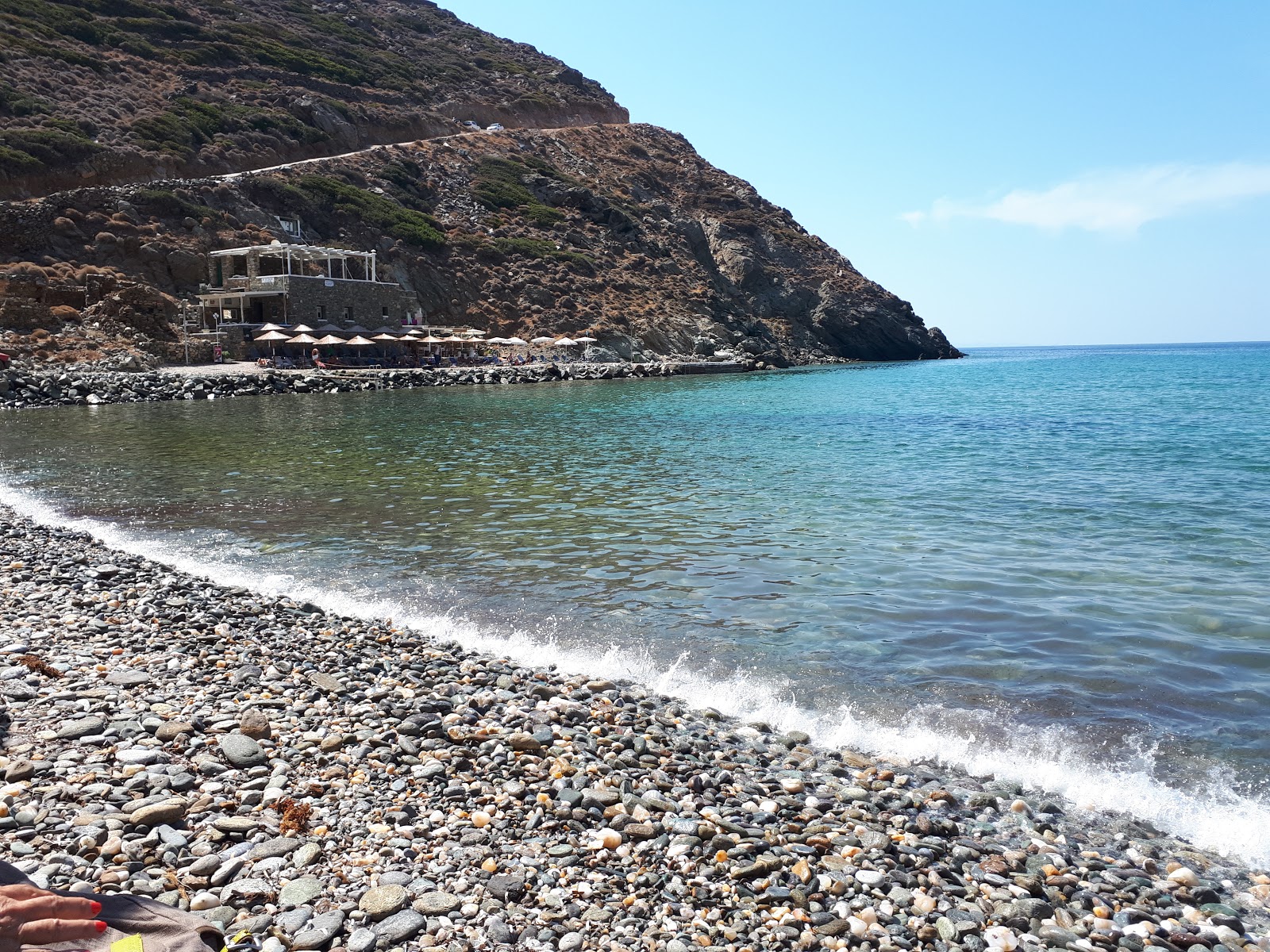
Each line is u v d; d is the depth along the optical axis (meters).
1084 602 11.91
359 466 24.78
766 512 18.36
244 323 66.12
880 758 7.44
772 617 11.41
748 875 5.29
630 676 9.40
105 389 47.00
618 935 4.62
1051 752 7.58
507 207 101.75
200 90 90.75
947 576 13.30
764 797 6.51
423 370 67.50
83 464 24.69
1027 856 5.79
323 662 9.20
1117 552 14.73
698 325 99.44
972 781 7.06
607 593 12.51
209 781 6.11
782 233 127.06
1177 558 14.31
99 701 7.53
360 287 73.75
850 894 5.18
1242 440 30.98
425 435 32.84
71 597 11.23
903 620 11.27
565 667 9.63
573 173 117.75
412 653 9.83
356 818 5.73
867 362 119.38
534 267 92.81
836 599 12.17
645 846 5.59
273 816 5.66
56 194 66.00
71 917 3.06
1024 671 9.49
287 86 100.94
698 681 9.22
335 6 134.25
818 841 5.74
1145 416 40.88
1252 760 7.42
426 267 85.75
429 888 4.93
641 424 37.78
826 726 8.13
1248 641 10.34
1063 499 19.73
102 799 5.71
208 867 5.00
